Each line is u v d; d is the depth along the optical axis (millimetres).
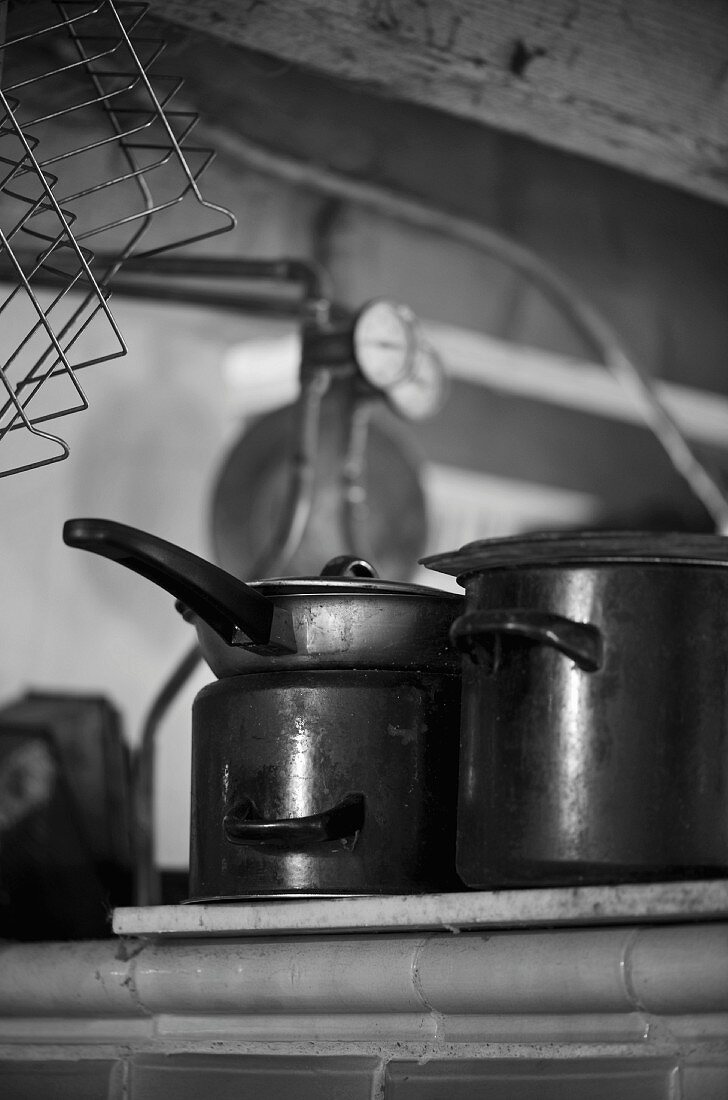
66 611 2709
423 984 926
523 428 3094
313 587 959
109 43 1359
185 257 1780
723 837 818
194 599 944
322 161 2012
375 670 967
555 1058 889
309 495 1936
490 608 877
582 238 2398
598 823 807
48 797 1752
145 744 1827
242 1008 1039
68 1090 1142
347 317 2008
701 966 792
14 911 1699
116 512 2768
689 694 824
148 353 2783
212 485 2861
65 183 1553
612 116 1322
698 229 2408
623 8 1263
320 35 1214
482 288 2637
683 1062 828
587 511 3324
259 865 947
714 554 831
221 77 1571
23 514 2660
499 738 851
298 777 945
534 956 871
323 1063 997
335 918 911
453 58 1236
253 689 972
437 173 2117
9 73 1433
